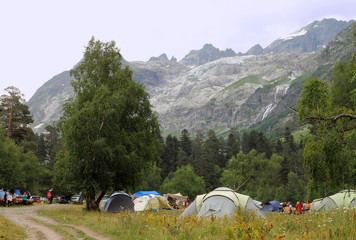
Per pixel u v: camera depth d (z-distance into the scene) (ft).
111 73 119.24
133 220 49.75
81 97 107.45
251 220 47.19
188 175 315.99
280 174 353.10
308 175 53.83
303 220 46.47
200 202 79.30
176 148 500.74
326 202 103.76
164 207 143.95
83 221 65.41
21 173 193.88
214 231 40.11
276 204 158.30
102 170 99.66
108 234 46.39
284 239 33.65
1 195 131.54
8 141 204.44
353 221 37.40
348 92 100.63
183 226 38.93
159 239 37.11
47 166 339.57
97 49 116.88
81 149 97.81
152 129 116.88
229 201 73.41
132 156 102.68
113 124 101.35
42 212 91.86
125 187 113.39
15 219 66.69
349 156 46.65
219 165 488.85
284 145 492.54
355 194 96.22
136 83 115.24
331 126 51.21
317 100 54.85
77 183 99.30
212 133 625.41
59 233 48.85
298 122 55.36
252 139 526.16
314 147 50.37
